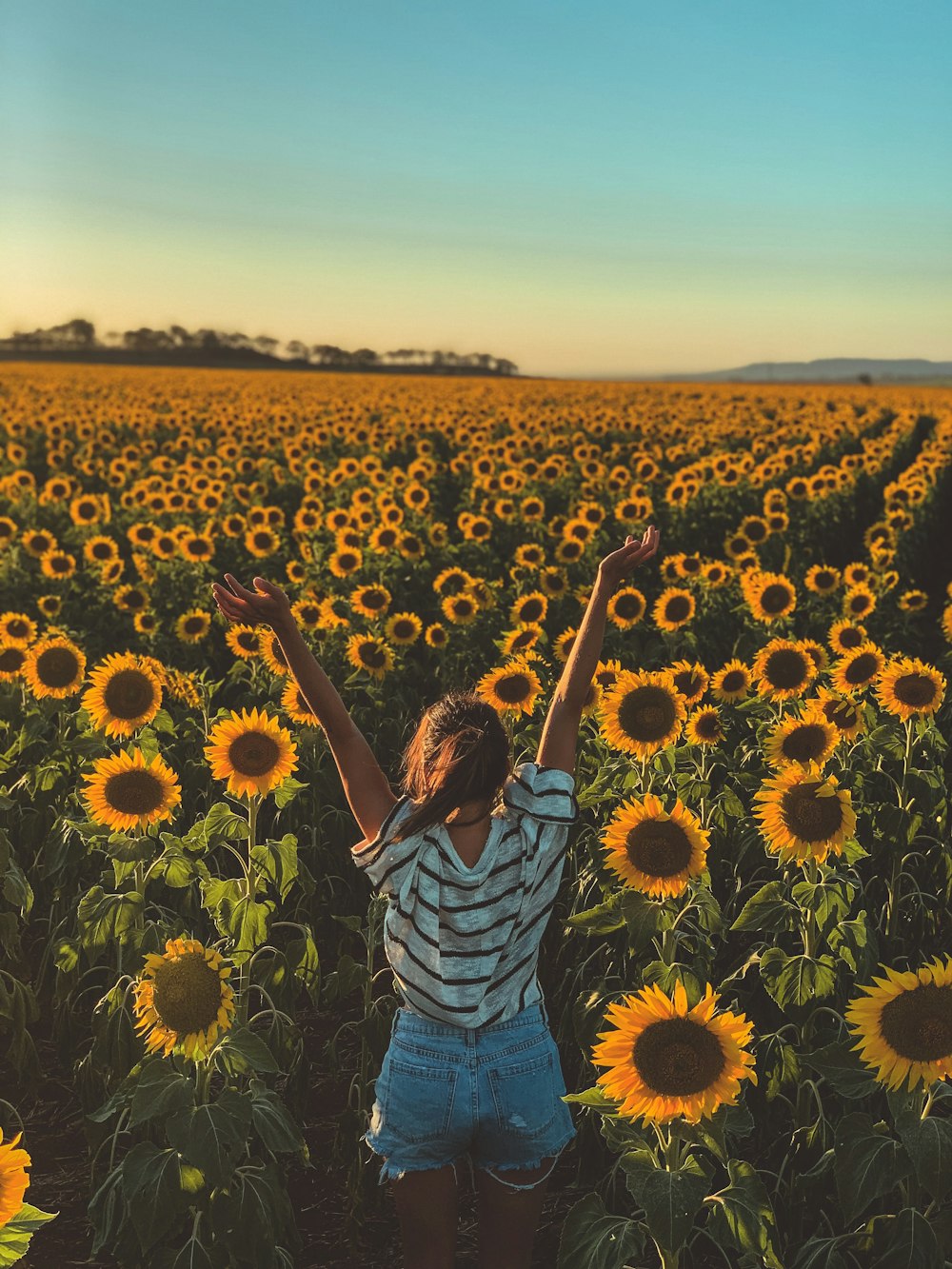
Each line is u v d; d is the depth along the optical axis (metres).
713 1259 4.18
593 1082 4.52
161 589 13.01
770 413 47.91
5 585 13.01
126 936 4.28
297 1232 3.91
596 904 5.09
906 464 33.62
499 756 2.93
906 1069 2.87
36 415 39.00
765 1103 4.53
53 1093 5.20
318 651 8.91
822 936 4.03
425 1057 2.92
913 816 5.48
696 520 18.66
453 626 10.44
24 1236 2.19
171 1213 3.25
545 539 16.06
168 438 34.88
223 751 4.26
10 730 6.83
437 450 30.59
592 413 40.38
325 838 6.28
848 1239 3.77
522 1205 3.01
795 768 4.75
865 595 10.18
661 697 4.84
